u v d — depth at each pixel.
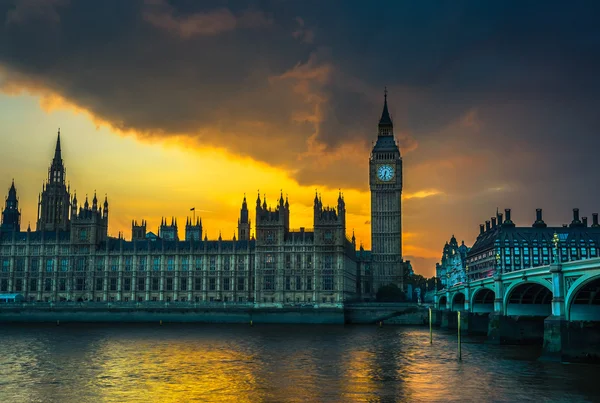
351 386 78.81
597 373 86.19
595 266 84.81
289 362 100.56
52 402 70.25
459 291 172.88
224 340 138.75
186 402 70.00
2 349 118.81
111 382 82.12
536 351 114.88
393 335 155.00
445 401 69.94
